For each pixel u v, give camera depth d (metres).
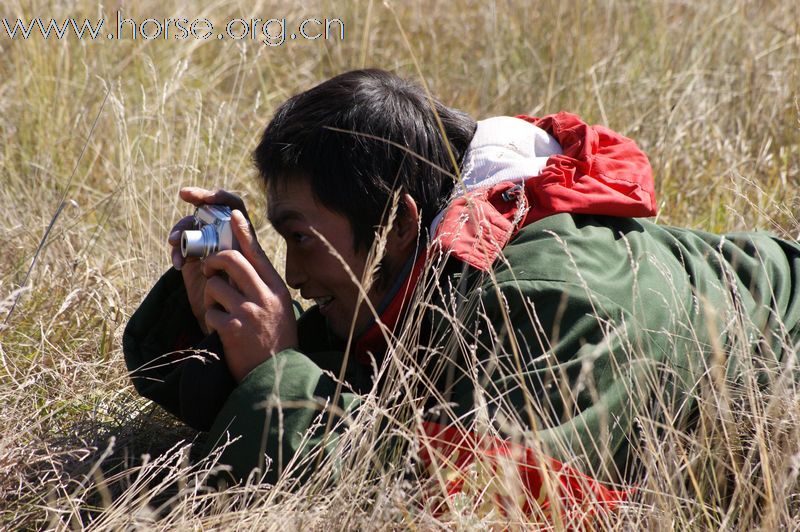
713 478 7.01
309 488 6.75
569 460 6.39
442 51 18.45
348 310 7.71
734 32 16.67
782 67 15.34
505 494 6.34
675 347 6.98
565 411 6.48
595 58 16.45
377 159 7.22
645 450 6.72
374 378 7.09
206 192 7.89
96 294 9.94
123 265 10.88
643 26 17.53
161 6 18.67
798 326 7.68
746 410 7.15
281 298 7.35
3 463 7.28
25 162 13.68
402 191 7.27
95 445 8.06
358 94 7.38
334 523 6.39
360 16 18.95
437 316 7.23
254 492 6.81
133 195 11.53
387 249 7.41
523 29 17.70
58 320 9.72
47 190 12.94
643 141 14.17
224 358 7.35
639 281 7.05
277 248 11.30
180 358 8.21
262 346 7.20
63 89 14.90
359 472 6.67
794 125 14.02
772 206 11.88
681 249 7.75
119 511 6.76
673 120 14.18
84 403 8.51
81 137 14.12
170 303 8.23
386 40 18.80
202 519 6.71
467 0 19.45
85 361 9.27
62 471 7.55
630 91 15.27
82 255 10.91
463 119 7.79
